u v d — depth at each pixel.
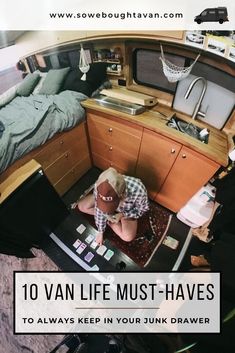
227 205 1.38
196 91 1.80
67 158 2.27
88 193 2.42
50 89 2.06
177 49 1.66
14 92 1.94
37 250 2.10
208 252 1.95
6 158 1.68
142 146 2.04
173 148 1.84
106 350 1.43
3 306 1.84
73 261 1.92
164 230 2.15
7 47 1.70
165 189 2.20
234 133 1.75
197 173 1.84
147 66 1.97
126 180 1.84
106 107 2.04
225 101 1.69
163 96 2.06
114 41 1.85
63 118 1.98
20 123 1.80
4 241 1.71
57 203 1.94
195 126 1.91
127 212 1.95
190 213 2.03
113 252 1.91
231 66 1.47
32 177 1.68
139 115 1.95
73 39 1.82
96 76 2.18
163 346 1.34
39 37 1.76
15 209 1.64
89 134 2.36
